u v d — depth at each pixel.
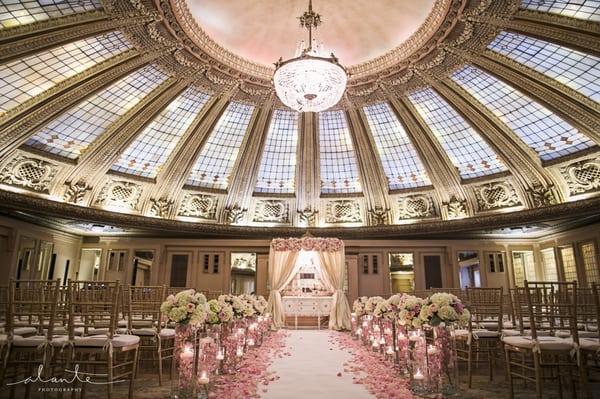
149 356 7.78
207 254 18.62
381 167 18.11
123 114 15.03
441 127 16.33
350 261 17.72
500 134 15.25
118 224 16.70
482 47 12.54
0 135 12.85
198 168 17.92
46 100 12.84
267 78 14.97
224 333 6.43
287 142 18.06
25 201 14.15
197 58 13.62
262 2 12.73
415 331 5.42
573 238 16.27
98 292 6.13
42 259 16.50
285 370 6.61
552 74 12.62
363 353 8.38
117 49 12.57
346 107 16.39
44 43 10.88
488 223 16.84
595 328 7.73
